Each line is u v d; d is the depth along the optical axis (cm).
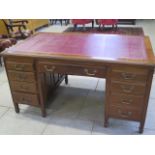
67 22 657
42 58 177
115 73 165
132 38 215
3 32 426
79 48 190
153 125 201
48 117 218
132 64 155
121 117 188
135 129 197
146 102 171
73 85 280
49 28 604
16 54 183
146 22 630
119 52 177
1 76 315
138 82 163
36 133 196
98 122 208
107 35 228
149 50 179
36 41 216
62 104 239
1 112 228
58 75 251
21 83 201
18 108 224
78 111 226
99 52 178
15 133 197
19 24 443
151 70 155
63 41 213
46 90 216
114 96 177
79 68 174
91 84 282
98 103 239
